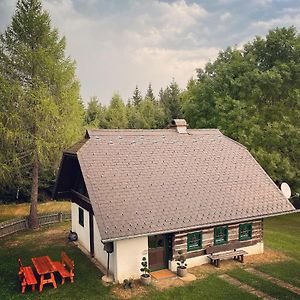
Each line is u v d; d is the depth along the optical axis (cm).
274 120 2623
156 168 1617
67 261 1378
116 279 1333
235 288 1274
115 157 1590
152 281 1339
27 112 1980
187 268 1473
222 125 2638
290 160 2605
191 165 1709
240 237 1622
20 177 2334
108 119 5203
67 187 1964
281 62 2609
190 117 2977
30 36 2066
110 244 1343
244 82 2586
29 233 2080
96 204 1345
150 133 1820
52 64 2036
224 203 1568
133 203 1406
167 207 1445
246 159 1894
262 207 1630
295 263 1539
